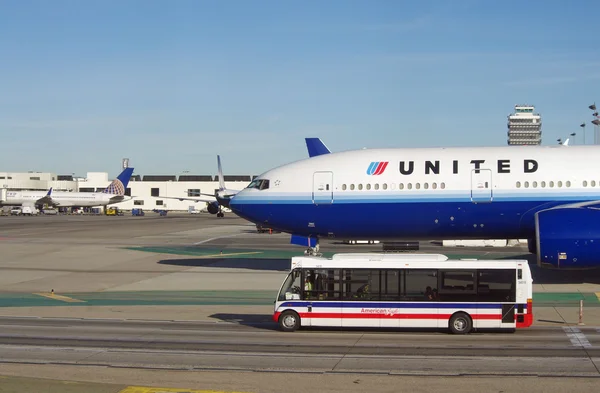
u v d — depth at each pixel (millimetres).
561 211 36281
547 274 43688
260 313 30859
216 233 92125
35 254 59844
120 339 24641
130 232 94188
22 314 30891
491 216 38719
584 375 18812
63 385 17891
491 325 25141
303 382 18312
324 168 41281
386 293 25734
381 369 19750
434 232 40000
